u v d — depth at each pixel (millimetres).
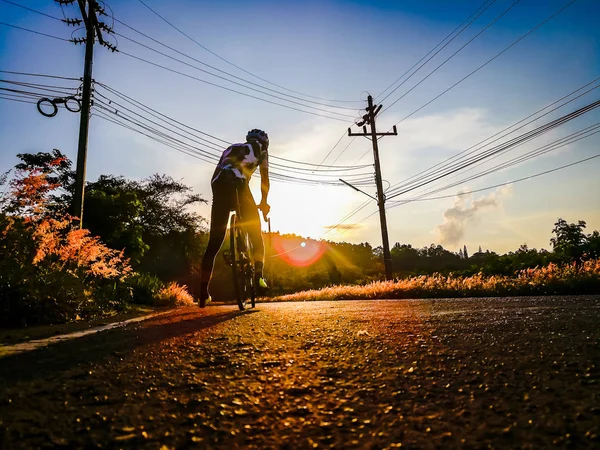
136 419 1215
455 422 1123
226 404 1347
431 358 1930
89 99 14000
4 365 2049
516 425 1080
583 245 22125
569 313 3816
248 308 5988
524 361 1793
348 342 2439
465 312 4395
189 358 2100
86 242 7781
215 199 4738
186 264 37031
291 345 2391
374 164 23828
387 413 1216
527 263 22641
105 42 14891
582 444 950
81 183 13484
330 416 1211
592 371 1566
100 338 3043
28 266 6086
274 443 1031
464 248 119312
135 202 18297
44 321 5664
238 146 4945
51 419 1217
